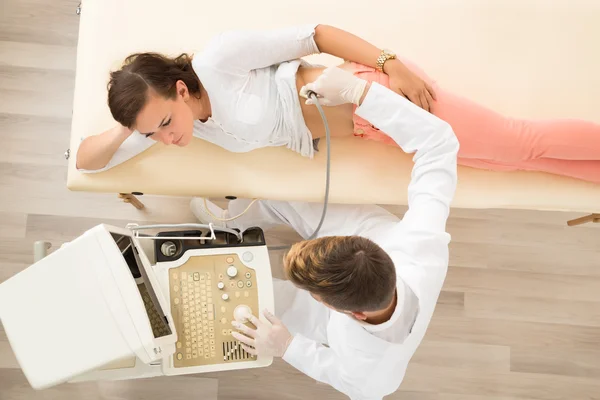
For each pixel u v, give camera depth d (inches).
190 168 62.7
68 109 82.8
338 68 53.1
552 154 60.0
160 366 56.6
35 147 82.0
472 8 65.4
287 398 80.7
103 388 78.9
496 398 82.4
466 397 82.2
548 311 83.9
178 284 57.7
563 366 83.2
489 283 83.9
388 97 52.2
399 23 64.9
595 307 83.8
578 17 65.5
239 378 80.6
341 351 51.1
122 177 62.3
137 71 49.8
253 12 64.2
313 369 55.4
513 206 64.4
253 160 63.2
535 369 83.0
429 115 52.1
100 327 48.5
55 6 83.7
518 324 83.6
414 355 82.5
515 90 64.4
